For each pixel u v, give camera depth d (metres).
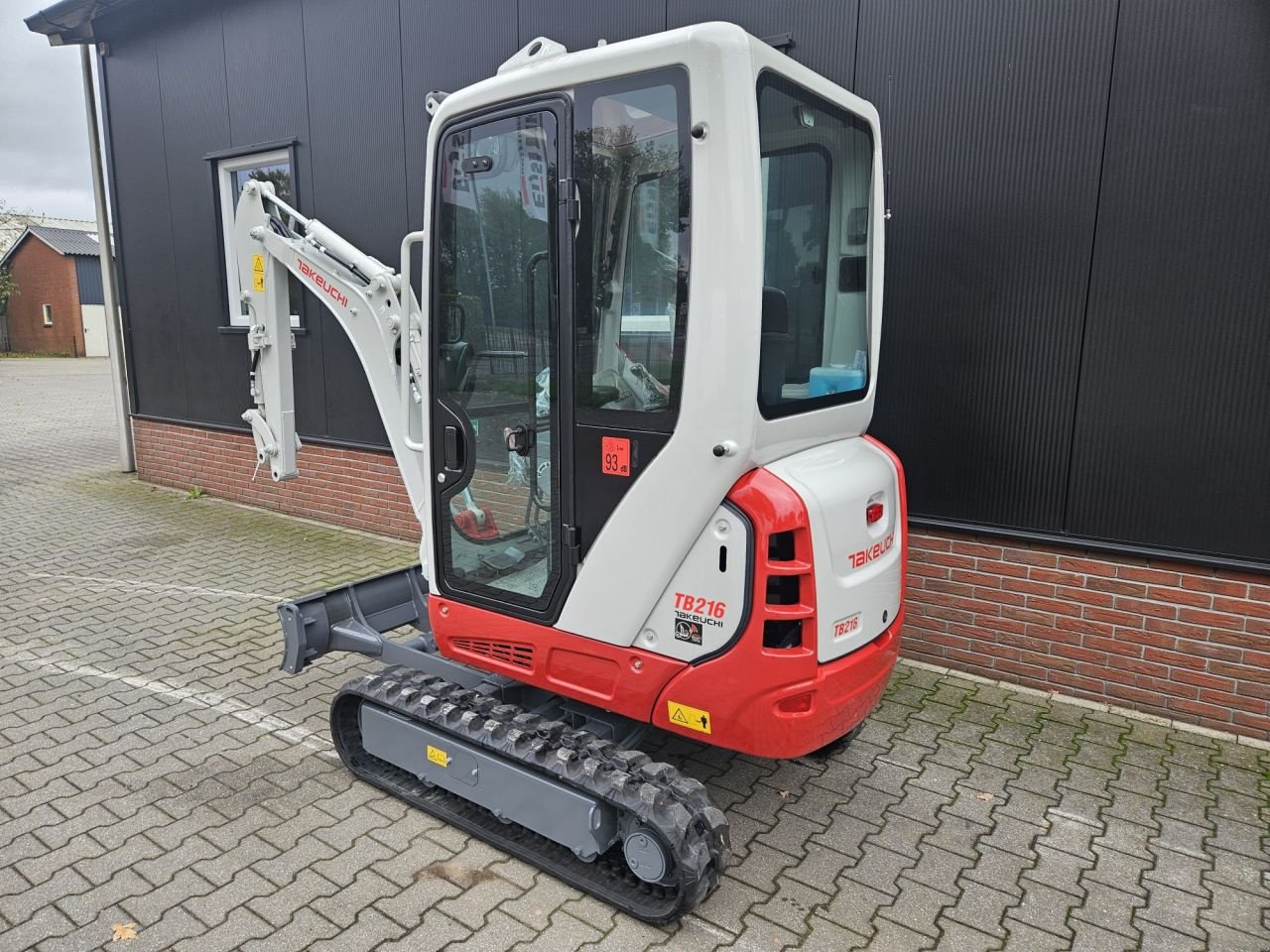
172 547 6.55
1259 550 3.58
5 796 3.23
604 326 2.54
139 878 2.78
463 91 2.77
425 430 3.13
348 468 6.92
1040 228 3.83
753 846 3.00
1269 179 3.35
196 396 8.02
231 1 6.78
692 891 2.46
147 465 8.77
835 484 2.60
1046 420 3.93
